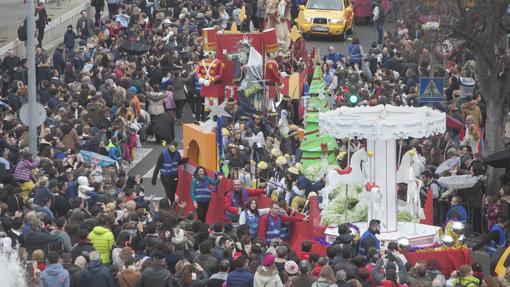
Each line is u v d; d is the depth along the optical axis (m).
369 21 118.88
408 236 55.88
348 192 57.97
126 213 53.00
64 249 49.44
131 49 94.38
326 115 57.94
